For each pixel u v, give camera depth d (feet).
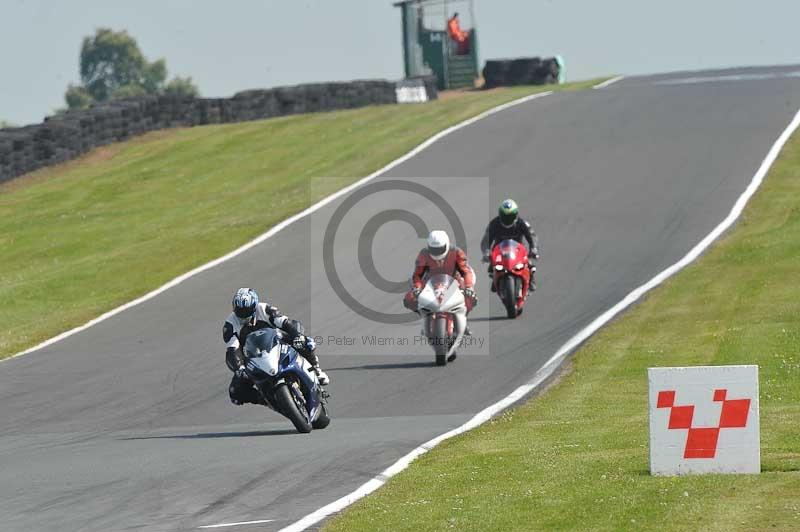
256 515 105.60
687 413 110.32
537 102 504.02
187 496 114.83
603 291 253.03
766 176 343.67
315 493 113.80
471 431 150.00
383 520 100.01
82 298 287.48
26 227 383.65
